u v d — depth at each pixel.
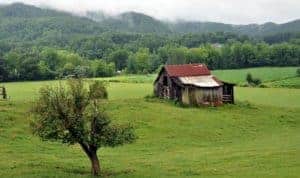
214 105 96.19
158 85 106.00
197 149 63.91
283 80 186.75
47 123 45.62
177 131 74.00
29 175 45.97
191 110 89.69
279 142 68.12
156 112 83.75
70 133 45.84
